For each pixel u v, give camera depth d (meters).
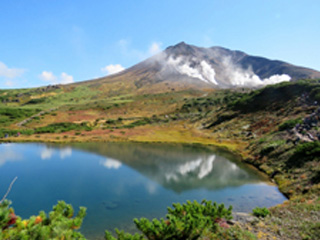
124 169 41.41
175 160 49.50
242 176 36.94
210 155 54.94
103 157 52.00
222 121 98.38
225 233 12.85
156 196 27.91
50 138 80.56
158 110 166.38
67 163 45.91
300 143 39.56
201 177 36.53
